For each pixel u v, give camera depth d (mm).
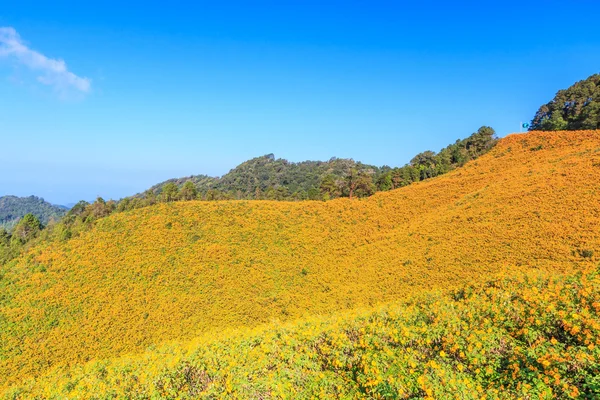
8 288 40719
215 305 34625
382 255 37094
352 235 48438
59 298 37594
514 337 10266
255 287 37438
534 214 30984
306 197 86000
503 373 8594
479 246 29000
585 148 47938
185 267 41906
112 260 43375
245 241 47719
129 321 33469
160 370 11797
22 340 32219
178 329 31359
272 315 30688
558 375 7730
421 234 38438
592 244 22141
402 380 8688
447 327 11547
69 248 46938
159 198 74688
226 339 14195
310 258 43219
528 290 12977
